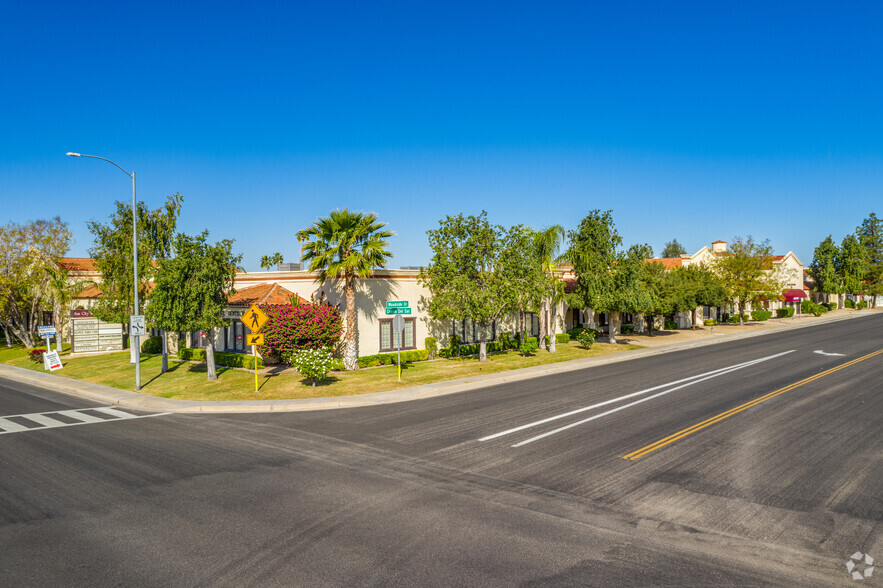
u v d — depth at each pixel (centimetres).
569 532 767
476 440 1275
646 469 1043
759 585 623
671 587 618
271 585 625
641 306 3291
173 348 3209
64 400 1966
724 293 4403
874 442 1207
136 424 1531
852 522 796
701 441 1234
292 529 782
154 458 1166
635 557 691
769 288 4919
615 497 902
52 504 896
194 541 747
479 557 691
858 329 4341
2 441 1330
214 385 2114
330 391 1970
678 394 1817
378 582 629
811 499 886
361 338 2638
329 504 880
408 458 1139
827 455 1119
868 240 8650
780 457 1110
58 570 671
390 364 2662
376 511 848
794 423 1391
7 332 4094
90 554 713
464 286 2584
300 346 2342
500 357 2947
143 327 2119
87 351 3362
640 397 1775
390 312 2180
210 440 1328
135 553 714
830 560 684
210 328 2217
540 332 3369
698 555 698
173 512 854
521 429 1372
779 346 3303
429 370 2461
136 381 2152
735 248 5053
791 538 746
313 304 2467
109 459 1160
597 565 670
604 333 4297
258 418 1598
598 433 1318
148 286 2817
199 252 2197
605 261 3319
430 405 1734
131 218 2706
